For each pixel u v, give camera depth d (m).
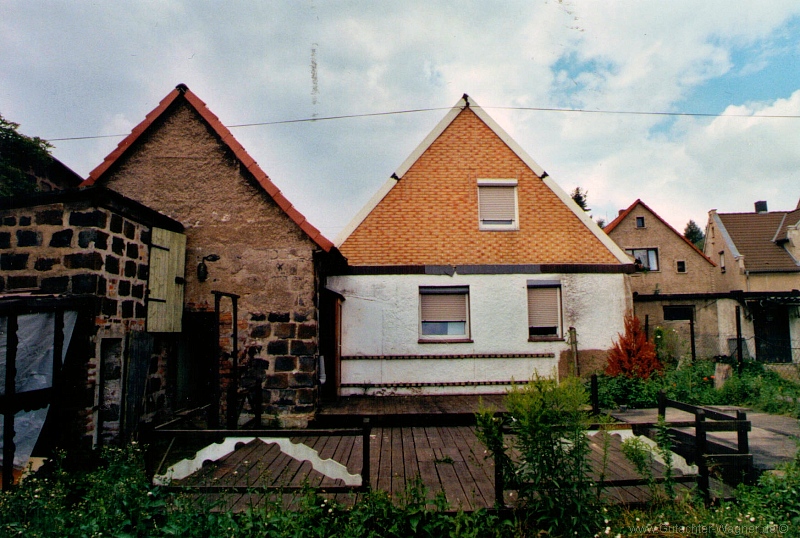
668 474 4.95
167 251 8.09
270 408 8.49
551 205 12.12
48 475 5.46
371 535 4.38
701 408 6.04
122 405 6.61
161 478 5.00
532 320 11.75
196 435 5.09
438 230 11.87
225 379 8.60
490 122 12.49
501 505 4.70
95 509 4.53
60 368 5.71
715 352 19.80
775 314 21.16
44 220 6.23
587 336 11.55
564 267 11.75
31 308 5.38
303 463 6.45
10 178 9.25
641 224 30.44
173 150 9.15
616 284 11.76
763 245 28.33
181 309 8.55
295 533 4.33
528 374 11.32
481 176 12.20
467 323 11.58
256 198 8.98
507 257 11.80
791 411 9.43
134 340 6.91
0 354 5.21
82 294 6.05
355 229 11.81
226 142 9.08
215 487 4.81
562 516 4.36
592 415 7.96
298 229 8.89
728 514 4.71
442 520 4.51
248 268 8.80
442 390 11.14
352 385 11.05
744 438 5.48
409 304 11.41
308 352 8.62
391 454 6.92
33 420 5.42
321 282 11.04
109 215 6.48
